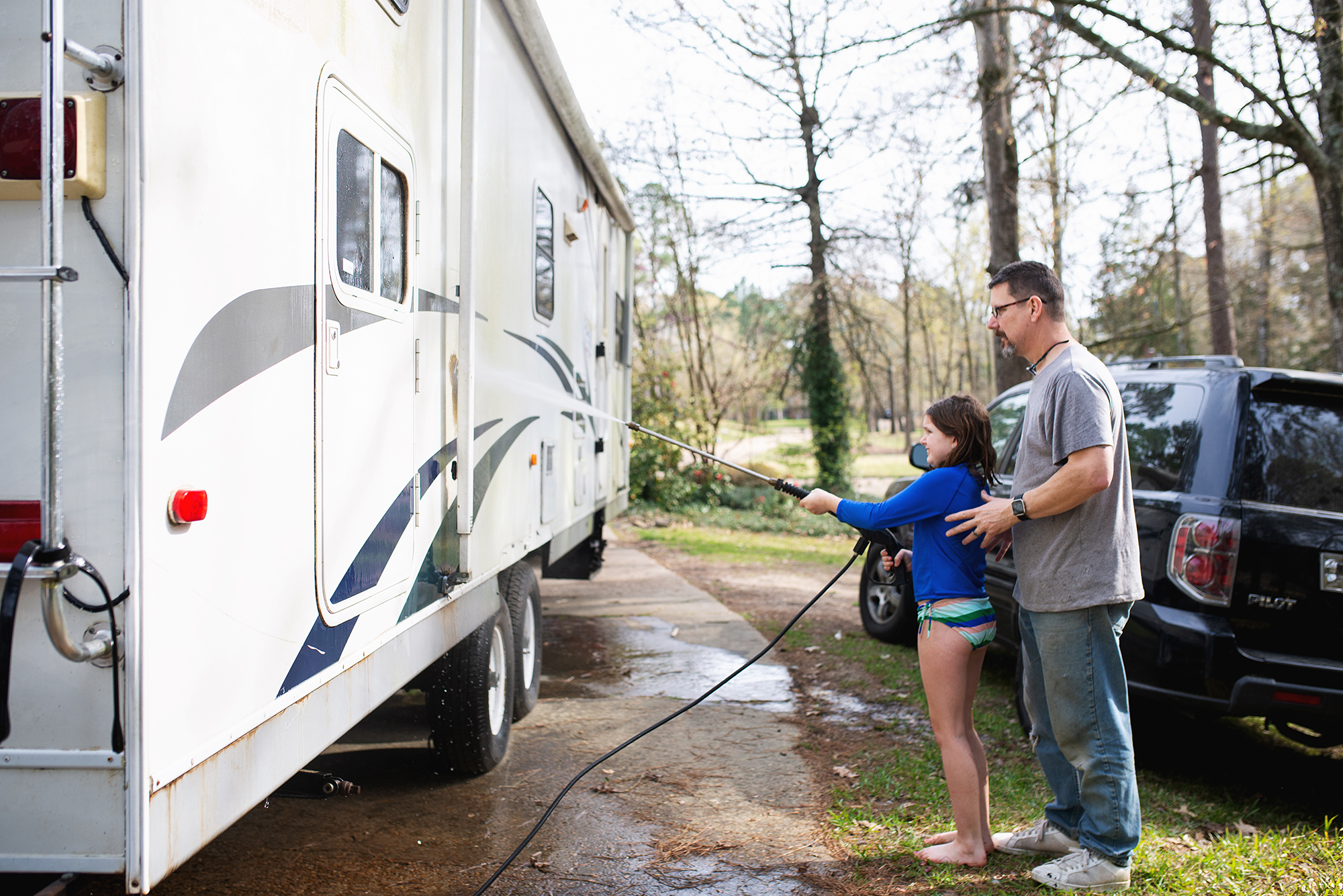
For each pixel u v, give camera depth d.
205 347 1.74
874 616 6.44
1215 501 3.61
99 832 1.57
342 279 2.35
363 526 2.47
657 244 16.66
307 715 2.16
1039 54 8.53
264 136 1.95
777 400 17.27
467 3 3.25
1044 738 3.04
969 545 2.98
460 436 3.21
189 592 1.69
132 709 1.55
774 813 3.51
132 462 1.55
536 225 4.42
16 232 1.62
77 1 1.55
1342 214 7.38
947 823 3.38
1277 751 4.47
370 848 3.17
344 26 2.35
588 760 4.08
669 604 7.79
